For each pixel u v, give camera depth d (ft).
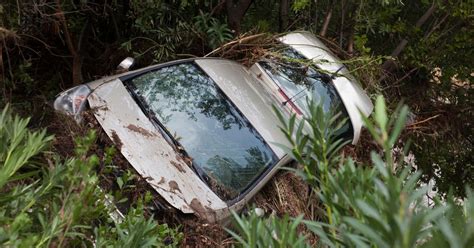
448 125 31.86
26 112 18.88
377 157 3.65
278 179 17.12
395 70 33.04
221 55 22.75
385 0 26.32
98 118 15.35
